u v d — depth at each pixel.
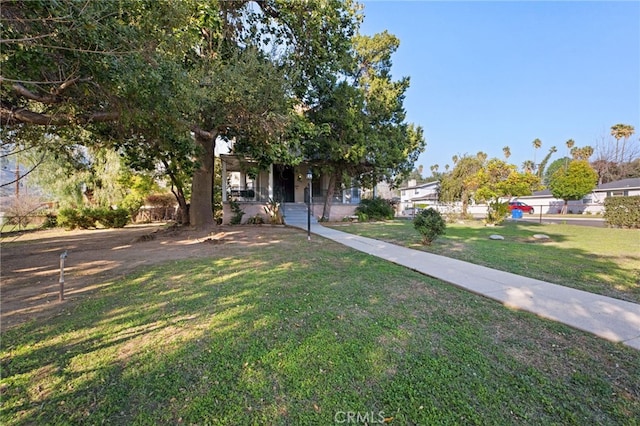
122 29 3.53
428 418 1.78
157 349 2.59
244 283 4.60
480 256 6.66
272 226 14.54
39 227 14.72
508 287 4.33
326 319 3.20
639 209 12.55
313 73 11.38
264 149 10.61
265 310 3.46
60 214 14.21
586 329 2.93
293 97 9.66
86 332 2.94
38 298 3.96
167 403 1.91
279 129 8.71
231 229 12.98
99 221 14.80
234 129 9.88
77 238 10.87
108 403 1.91
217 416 1.79
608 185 27.31
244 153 11.80
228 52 8.73
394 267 5.64
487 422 1.74
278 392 2.02
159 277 4.98
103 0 3.13
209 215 11.61
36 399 1.96
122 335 2.87
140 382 2.13
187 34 5.12
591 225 14.74
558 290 4.18
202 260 6.37
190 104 5.75
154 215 20.14
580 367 2.29
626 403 1.89
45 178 15.42
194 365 2.34
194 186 11.50
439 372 2.23
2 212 13.50
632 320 3.13
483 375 2.19
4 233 11.01
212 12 7.12
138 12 3.83
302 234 11.12
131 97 4.72
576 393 1.99
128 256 6.93
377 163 15.77
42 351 2.57
